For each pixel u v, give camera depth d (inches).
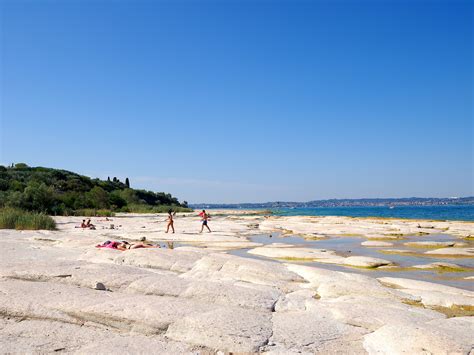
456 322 377.4
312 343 338.3
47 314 381.4
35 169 3922.2
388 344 329.1
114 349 322.3
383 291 509.0
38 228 1328.7
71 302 400.2
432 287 557.6
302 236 1439.5
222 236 1312.7
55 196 2568.9
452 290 543.2
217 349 328.5
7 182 2817.4
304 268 620.7
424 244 1121.4
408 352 313.3
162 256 672.4
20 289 435.5
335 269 745.0
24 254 732.7
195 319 365.1
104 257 700.7
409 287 559.8
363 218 2689.5
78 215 2418.8
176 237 1269.7
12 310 384.2
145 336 354.6
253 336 343.3
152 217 2768.2
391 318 387.5
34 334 344.5
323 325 373.1
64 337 342.3
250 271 587.5
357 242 1234.6
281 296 471.2
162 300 414.6
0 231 1187.9
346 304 434.6
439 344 315.9
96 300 409.1
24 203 2080.5
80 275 498.0
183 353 320.8
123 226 1695.4
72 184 3636.8
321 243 1206.3
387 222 2171.5
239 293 455.2
